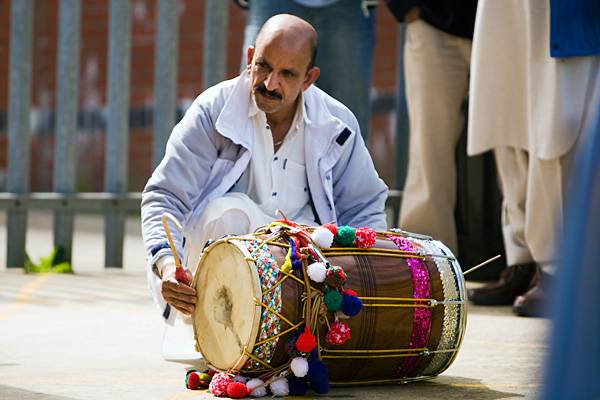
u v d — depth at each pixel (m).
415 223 11.29
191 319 6.36
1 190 26.22
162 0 12.95
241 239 5.62
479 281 11.77
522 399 5.62
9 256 13.05
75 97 13.13
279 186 6.70
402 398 5.62
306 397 5.60
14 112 13.04
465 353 7.21
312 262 5.55
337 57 10.33
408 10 10.69
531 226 9.14
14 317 9.00
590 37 8.61
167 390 5.80
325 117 6.75
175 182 6.46
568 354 3.12
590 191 3.26
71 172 13.11
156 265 6.16
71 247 13.05
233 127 6.55
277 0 10.11
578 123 8.78
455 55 10.76
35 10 25.50
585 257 3.19
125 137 13.23
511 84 9.34
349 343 5.68
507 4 9.27
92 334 8.06
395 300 5.73
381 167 22.42
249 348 5.44
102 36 25.12
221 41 12.92
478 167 11.80
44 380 6.12
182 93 23.98
